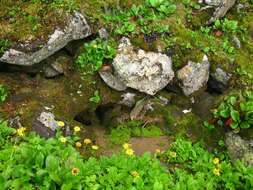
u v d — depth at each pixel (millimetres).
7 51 2090
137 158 1821
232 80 2381
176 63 2293
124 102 2287
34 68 2227
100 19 2291
